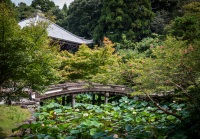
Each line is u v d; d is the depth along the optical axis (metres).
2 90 7.23
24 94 7.17
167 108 13.16
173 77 7.84
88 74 16.42
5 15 6.16
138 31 32.16
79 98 17.58
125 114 12.34
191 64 7.04
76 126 9.09
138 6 32.41
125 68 9.60
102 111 12.80
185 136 6.90
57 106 12.92
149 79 8.29
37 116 10.14
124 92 16.61
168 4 35.28
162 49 9.15
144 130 8.93
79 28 41.59
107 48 17.22
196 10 10.53
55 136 7.36
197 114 6.77
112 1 32.44
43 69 6.73
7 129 7.33
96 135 7.37
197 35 8.03
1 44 5.86
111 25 32.28
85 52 16.70
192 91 7.56
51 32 20.50
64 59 15.62
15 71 6.20
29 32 6.88
